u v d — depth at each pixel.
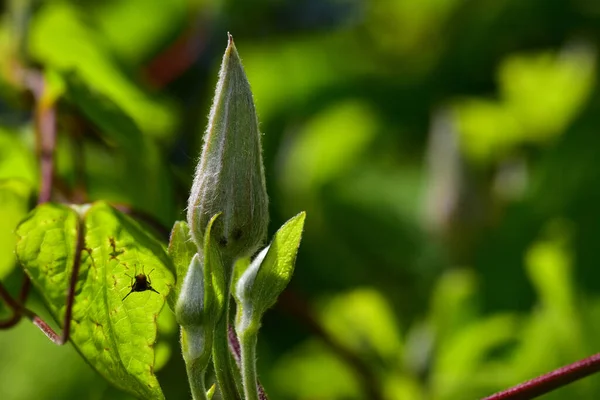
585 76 0.75
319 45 0.89
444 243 0.71
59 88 0.47
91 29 0.52
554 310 0.57
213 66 0.78
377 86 0.89
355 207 0.80
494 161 0.71
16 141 0.49
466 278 0.68
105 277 0.38
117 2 0.75
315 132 0.82
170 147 0.61
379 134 0.85
